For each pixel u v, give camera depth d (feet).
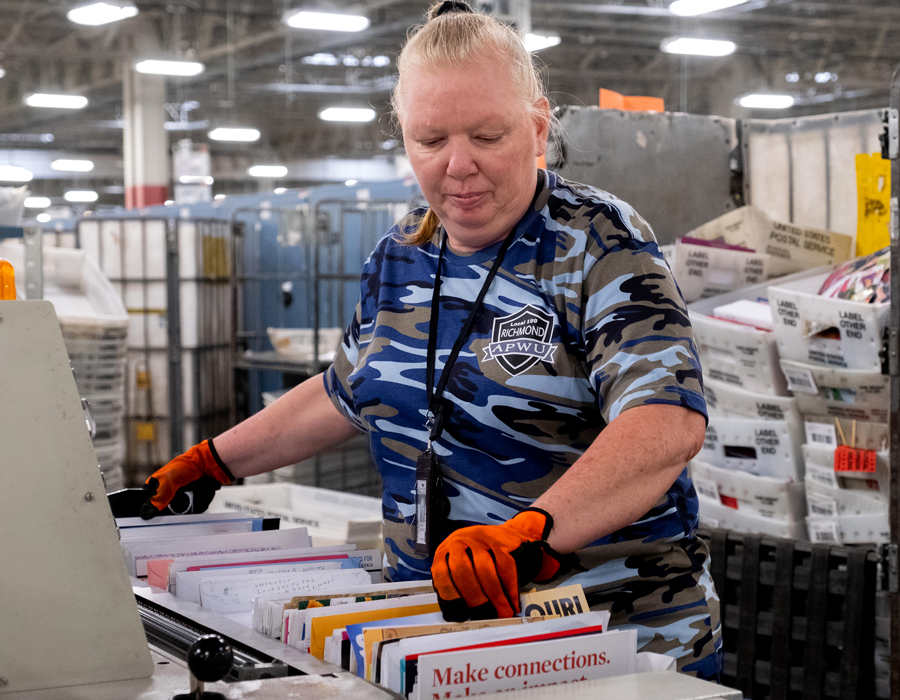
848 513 6.96
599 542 3.57
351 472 16.31
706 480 8.01
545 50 44.65
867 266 7.07
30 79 48.32
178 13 39.75
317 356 17.69
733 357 7.55
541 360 3.52
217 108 56.13
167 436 21.48
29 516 2.50
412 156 3.56
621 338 3.29
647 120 8.50
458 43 3.36
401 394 3.80
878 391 6.60
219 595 3.27
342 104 54.70
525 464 3.61
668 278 3.44
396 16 38.86
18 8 36.83
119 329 14.19
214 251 22.03
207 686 2.35
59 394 2.58
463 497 3.67
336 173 67.62
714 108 48.14
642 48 44.45
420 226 3.97
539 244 3.62
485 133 3.39
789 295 6.93
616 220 3.51
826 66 45.83
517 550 2.75
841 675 6.44
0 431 2.49
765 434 7.42
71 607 2.52
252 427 4.56
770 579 6.75
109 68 47.14
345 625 2.74
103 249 21.59
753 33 41.01
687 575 3.64
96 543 2.57
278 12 38.73
